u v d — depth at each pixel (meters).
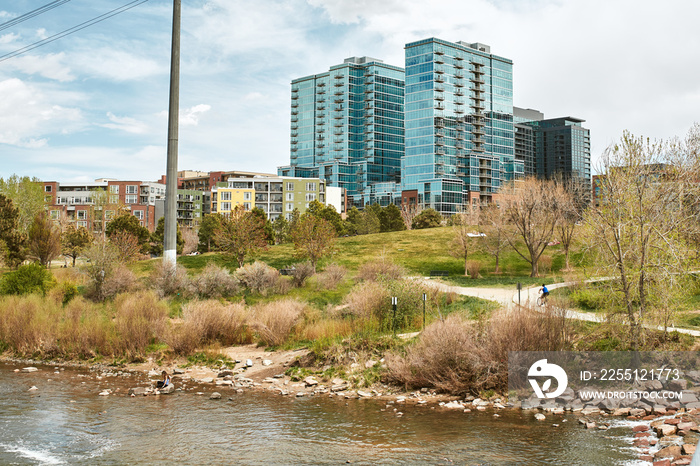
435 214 115.12
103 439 12.97
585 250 20.34
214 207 153.12
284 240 111.12
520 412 15.01
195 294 36.97
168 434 13.31
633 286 18.17
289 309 25.98
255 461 11.41
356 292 28.09
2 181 92.00
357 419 14.57
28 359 24.78
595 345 17.94
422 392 17.44
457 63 187.12
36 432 13.52
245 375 20.36
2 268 61.50
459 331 17.73
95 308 30.00
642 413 14.41
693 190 18.05
